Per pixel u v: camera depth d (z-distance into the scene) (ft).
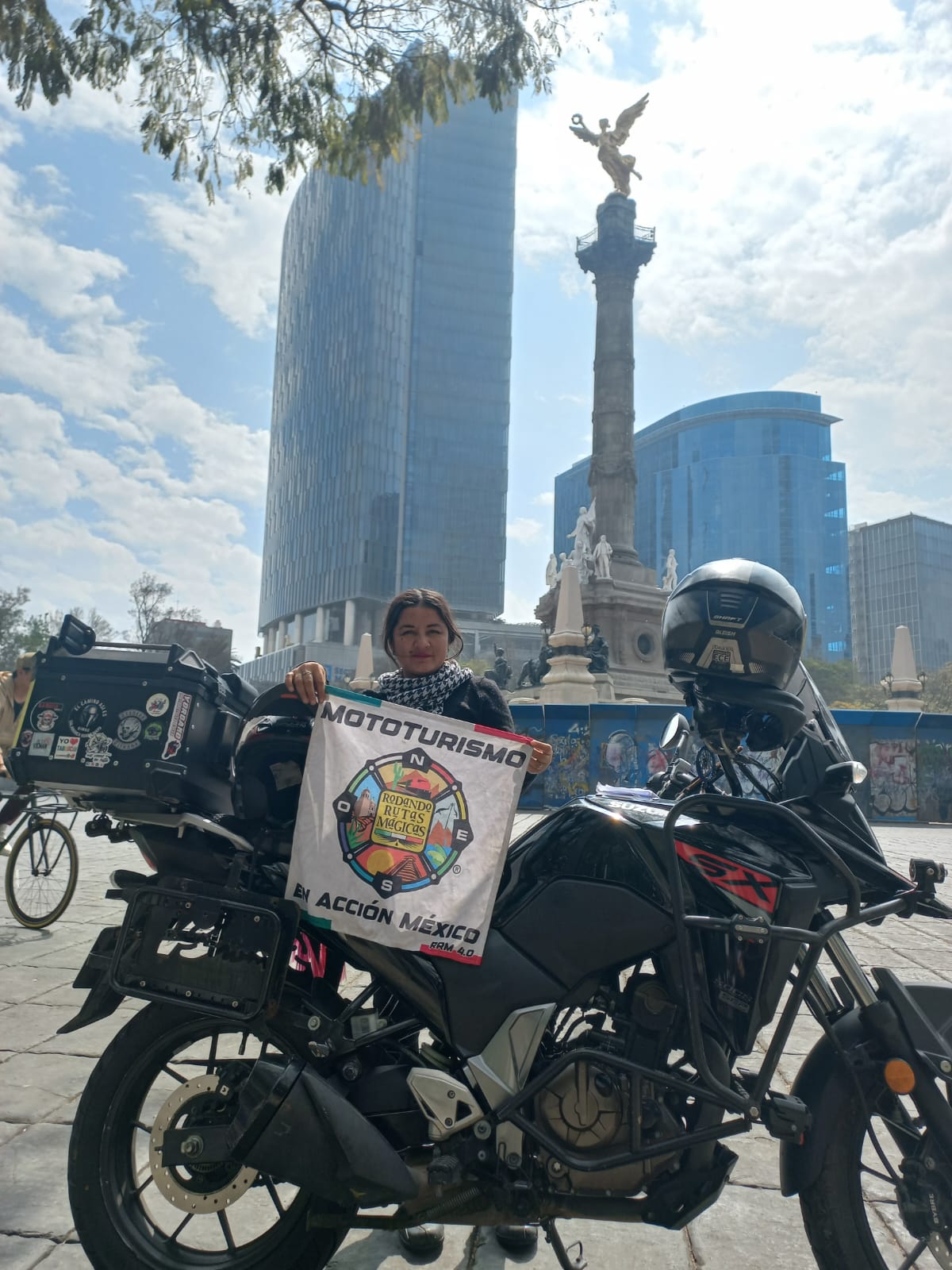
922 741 66.54
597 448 138.82
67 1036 12.80
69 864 19.76
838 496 466.70
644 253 144.25
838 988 7.25
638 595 122.52
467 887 6.57
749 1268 7.61
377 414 324.19
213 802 7.02
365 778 6.74
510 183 358.02
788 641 7.15
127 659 6.82
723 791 7.81
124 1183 6.95
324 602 329.52
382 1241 7.99
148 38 25.67
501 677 101.30
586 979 6.49
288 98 26.86
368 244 330.34
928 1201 6.34
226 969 6.49
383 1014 7.00
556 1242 6.48
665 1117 6.23
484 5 25.81
